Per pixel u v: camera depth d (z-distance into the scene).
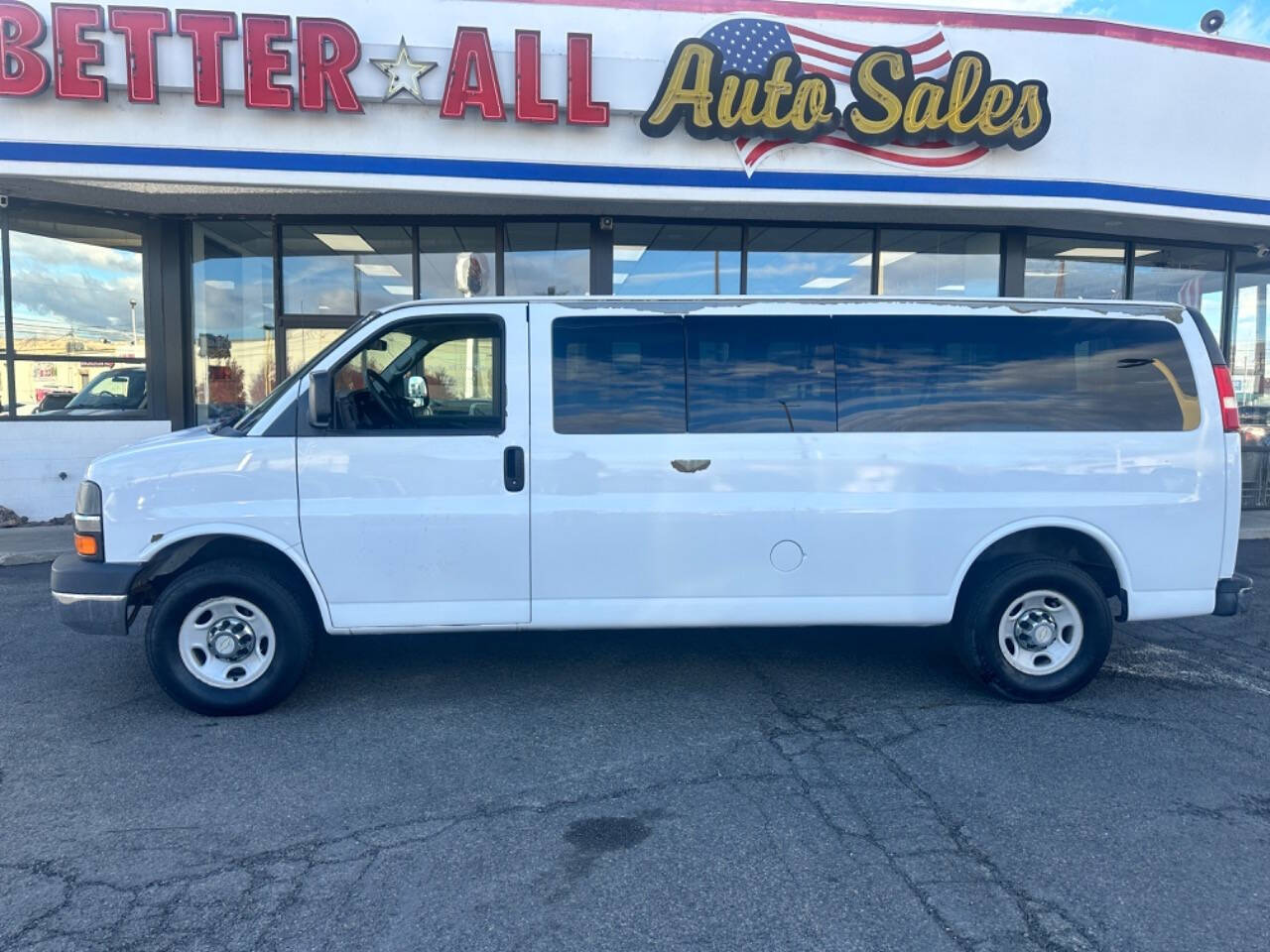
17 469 10.26
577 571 4.79
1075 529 4.95
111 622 4.54
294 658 4.71
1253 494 12.09
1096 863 3.30
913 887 3.13
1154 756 4.25
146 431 10.66
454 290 10.70
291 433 4.67
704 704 4.92
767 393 4.89
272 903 3.02
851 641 6.19
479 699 4.99
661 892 3.10
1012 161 9.46
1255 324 12.30
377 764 4.14
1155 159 9.80
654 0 8.90
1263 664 5.72
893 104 9.12
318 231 10.61
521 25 8.80
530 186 9.03
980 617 4.91
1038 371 4.98
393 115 8.78
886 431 4.89
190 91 8.52
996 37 9.26
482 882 3.16
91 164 8.54
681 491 4.79
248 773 4.05
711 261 10.76
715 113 9.01
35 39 8.30
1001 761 4.19
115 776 4.01
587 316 4.85
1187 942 2.83
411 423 4.84
